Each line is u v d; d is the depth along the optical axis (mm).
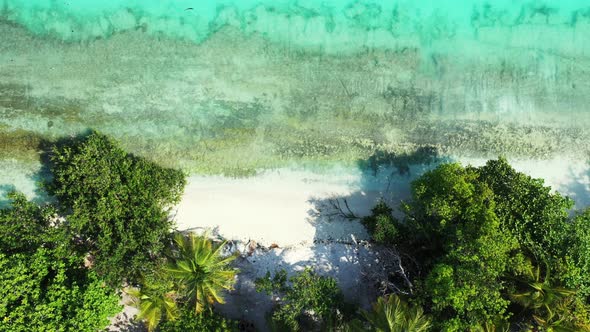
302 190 19219
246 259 18734
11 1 19219
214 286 16094
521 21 19406
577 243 15664
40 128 19078
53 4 19188
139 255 16016
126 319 18312
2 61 19078
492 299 14711
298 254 18844
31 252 16438
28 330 14898
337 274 18719
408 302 16312
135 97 19203
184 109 19234
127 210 16516
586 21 19359
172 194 17750
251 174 19203
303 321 17062
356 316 16891
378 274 17953
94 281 15906
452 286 14781
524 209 16188
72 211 17984
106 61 19219
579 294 15336
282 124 19328
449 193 16047
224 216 19016
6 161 18969
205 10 19359
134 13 19281
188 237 18047
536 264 15914
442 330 15023
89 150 16641
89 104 19172
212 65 19312
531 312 15695
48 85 19125
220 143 19219
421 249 16875
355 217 18891
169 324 16297
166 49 19312
